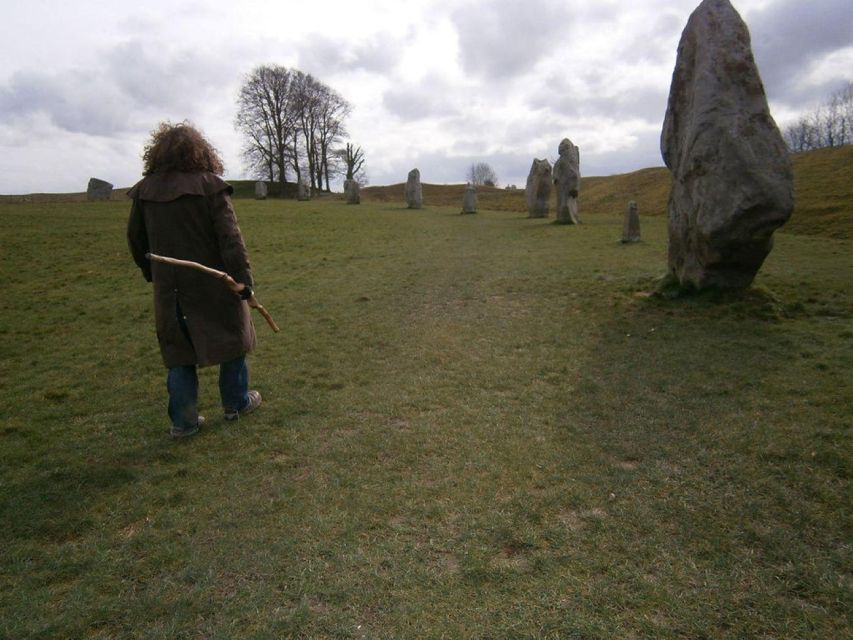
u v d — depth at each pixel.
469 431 4.59
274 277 13.05
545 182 28.19
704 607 2.63
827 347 6.12
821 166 28.08
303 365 6.55
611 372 5.84
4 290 12.27
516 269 12.55
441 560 3.03
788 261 12.13
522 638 2.49
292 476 4.00
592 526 3.27
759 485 3.61
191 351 4.52
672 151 9.27
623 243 16.62
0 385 6.38
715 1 8.45
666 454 4.09
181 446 4.53
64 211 27.97
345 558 3.06
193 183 4.35
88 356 7.39
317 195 62.03
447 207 40.31
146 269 4.76
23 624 2.67
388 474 3.95
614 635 2.49
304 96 60.88
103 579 2.99
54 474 4.12
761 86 7.98
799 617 2.55
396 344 7.22
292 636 2.54
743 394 5.05
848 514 3.24
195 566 3.06
